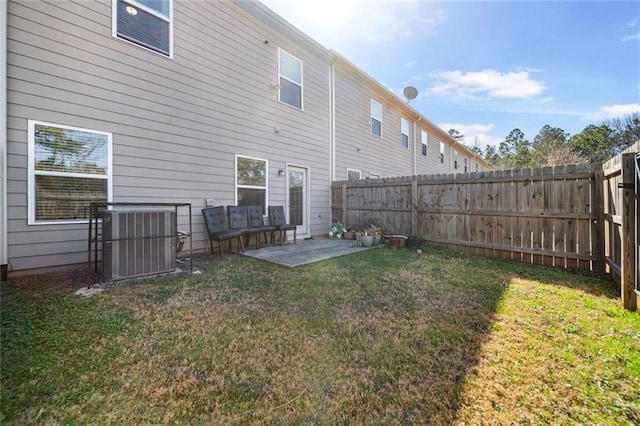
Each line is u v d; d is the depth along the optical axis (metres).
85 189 3.88
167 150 4.73
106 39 4.05
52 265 3.63
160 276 3.71
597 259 4.18
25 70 3.39
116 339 2.13
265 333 2.30
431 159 14.76
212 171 5.37
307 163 7.56
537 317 2.62
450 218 5.95
